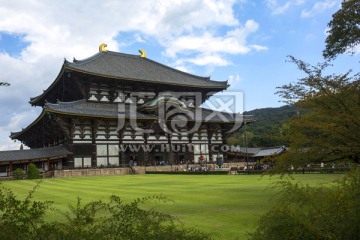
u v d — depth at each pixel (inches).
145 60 3649.1
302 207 312.3
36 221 280.7
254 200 904.9
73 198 1024.2
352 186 309.0
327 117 668.7
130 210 302.4
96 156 2610.7
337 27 1031.0
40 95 3324.3
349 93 657.0
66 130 2506.2
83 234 276.2
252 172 2261.3
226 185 1368.1
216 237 526.0
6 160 2230.6
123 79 2819.9
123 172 2591.0
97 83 2837.1
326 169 1905.8
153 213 308.8
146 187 1344.7
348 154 697.6
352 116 628.4
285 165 750.5
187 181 1649.9
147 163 2822.3
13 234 260.1
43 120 2657.5
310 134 737.0
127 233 281.9
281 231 289.9
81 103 2731.3
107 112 2682.1
